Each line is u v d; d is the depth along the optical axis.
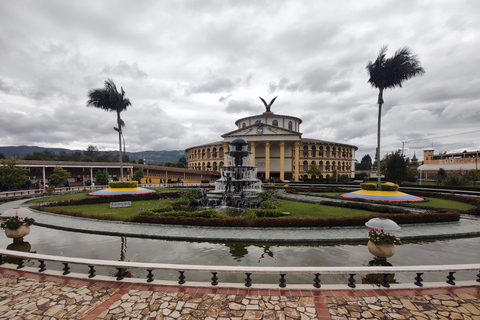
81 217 13.30
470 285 5.16
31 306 4.55
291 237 9.69
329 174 57.53
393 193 21.30
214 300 4.73
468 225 11.82
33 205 17.83
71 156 82.88
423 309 4.40
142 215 12.32
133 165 46.56
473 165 52.75
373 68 23.97
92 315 4.25
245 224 11.27
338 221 11.22
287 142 52.84
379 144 23.64
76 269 6.86
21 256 5.96
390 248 7.03
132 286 5.30
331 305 4.55
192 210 16.19
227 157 27.33
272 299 4.76
